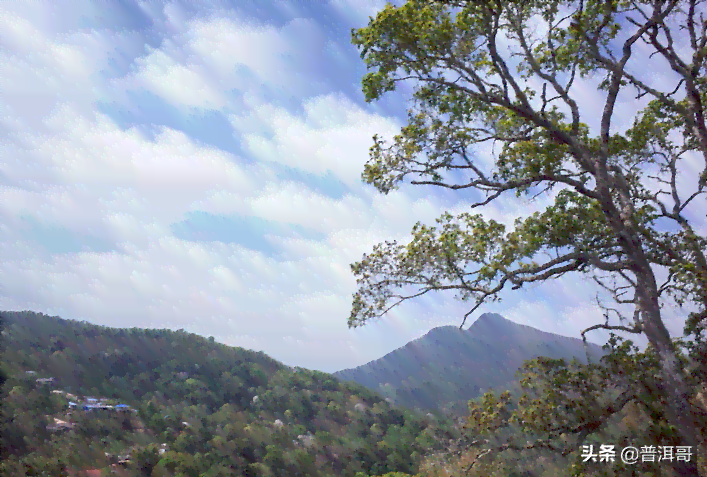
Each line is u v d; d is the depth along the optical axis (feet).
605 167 51.06
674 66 61.77
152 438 476.95
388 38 47.52
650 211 60.95
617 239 50.55
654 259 53.93
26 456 381.60
